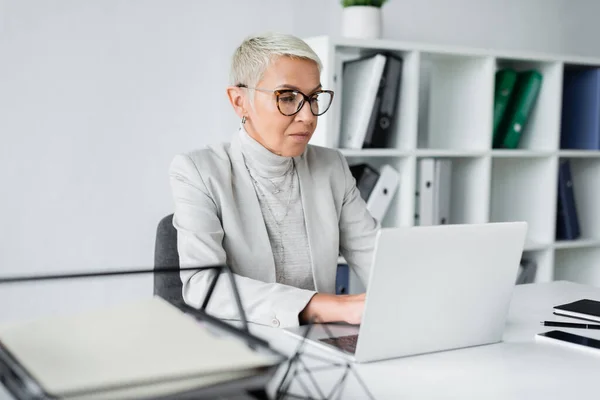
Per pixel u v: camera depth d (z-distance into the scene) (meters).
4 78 2.61
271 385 1.04
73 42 2.69
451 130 3.19
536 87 3.21
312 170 1.96
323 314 1.43
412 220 2.91
